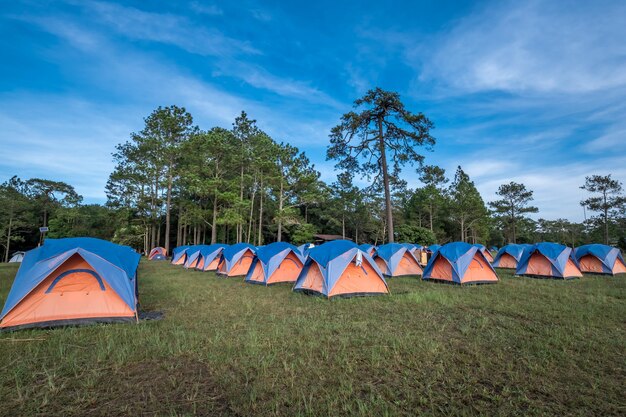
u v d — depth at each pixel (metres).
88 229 52.56
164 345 5.80
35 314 6.98
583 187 51.69
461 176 55.03
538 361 5.11
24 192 55.38
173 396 4.09
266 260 14.48
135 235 40.91
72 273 7.47
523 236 69.81
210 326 7.16
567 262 16.20
